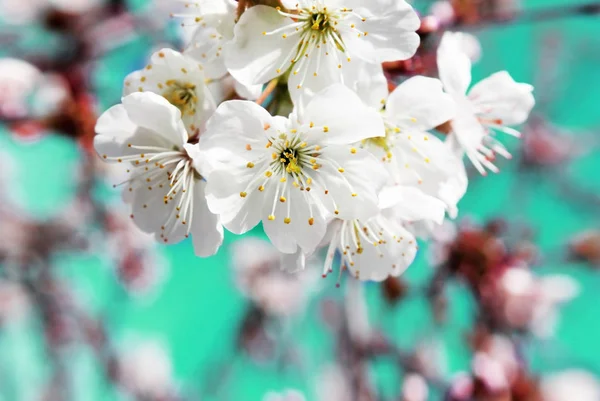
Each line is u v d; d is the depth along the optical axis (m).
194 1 0.24
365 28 0.23
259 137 0.23
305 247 0.23
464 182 0.24
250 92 0.23
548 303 0.41
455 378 0.35
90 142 0.33
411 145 0.23
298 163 0.23
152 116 0.23
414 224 0.25
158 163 0.23
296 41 0.23
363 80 0.23
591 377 0.41
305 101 0.23
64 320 0.47
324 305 0.52
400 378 0.37
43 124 0.32
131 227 0.52
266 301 0.57
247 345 0.54
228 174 0.23
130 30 0.36
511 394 0.36
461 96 0.24
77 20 0.37
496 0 0.30
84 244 0.50
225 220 0.23
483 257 0.37
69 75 0.34
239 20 0.23
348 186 0.23
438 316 0.38
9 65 0.33
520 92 0.25
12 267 0.47
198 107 0.23
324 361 0.51
